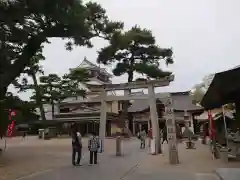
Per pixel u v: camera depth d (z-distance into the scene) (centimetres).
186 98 5541
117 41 2602
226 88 1205
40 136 4522
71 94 5000
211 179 1027
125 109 5091
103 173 1183
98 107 5566
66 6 1489
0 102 1684
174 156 1492
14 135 5044
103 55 4053
